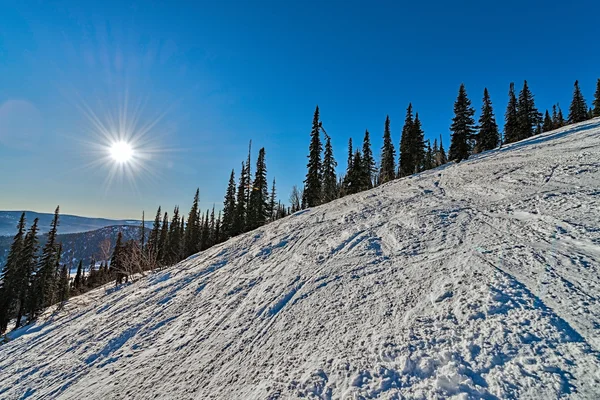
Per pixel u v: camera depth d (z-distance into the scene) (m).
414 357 2.88
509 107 36.66
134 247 22.42
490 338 2.78
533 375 2.30
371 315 3.90
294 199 38.69
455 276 4.07
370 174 34.88
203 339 5.18
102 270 39.75
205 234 42.59
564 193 6.00
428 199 8.78
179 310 7.14
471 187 8.80
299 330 4.27
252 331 4.81
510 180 8.12
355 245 6.62
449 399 2.33
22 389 5.79
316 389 2.96
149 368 4.83
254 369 3.79
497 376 2.39
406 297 4.01
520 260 4.00
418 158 33.88
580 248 3.95
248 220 31.16
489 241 4.87
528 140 18.39
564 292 3.14
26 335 12.11
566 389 2.11
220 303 6.54
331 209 11.73
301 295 5.26
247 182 33.22
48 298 30.81
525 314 2.95
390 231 6.79
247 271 7.99
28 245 29.66
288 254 7.97
